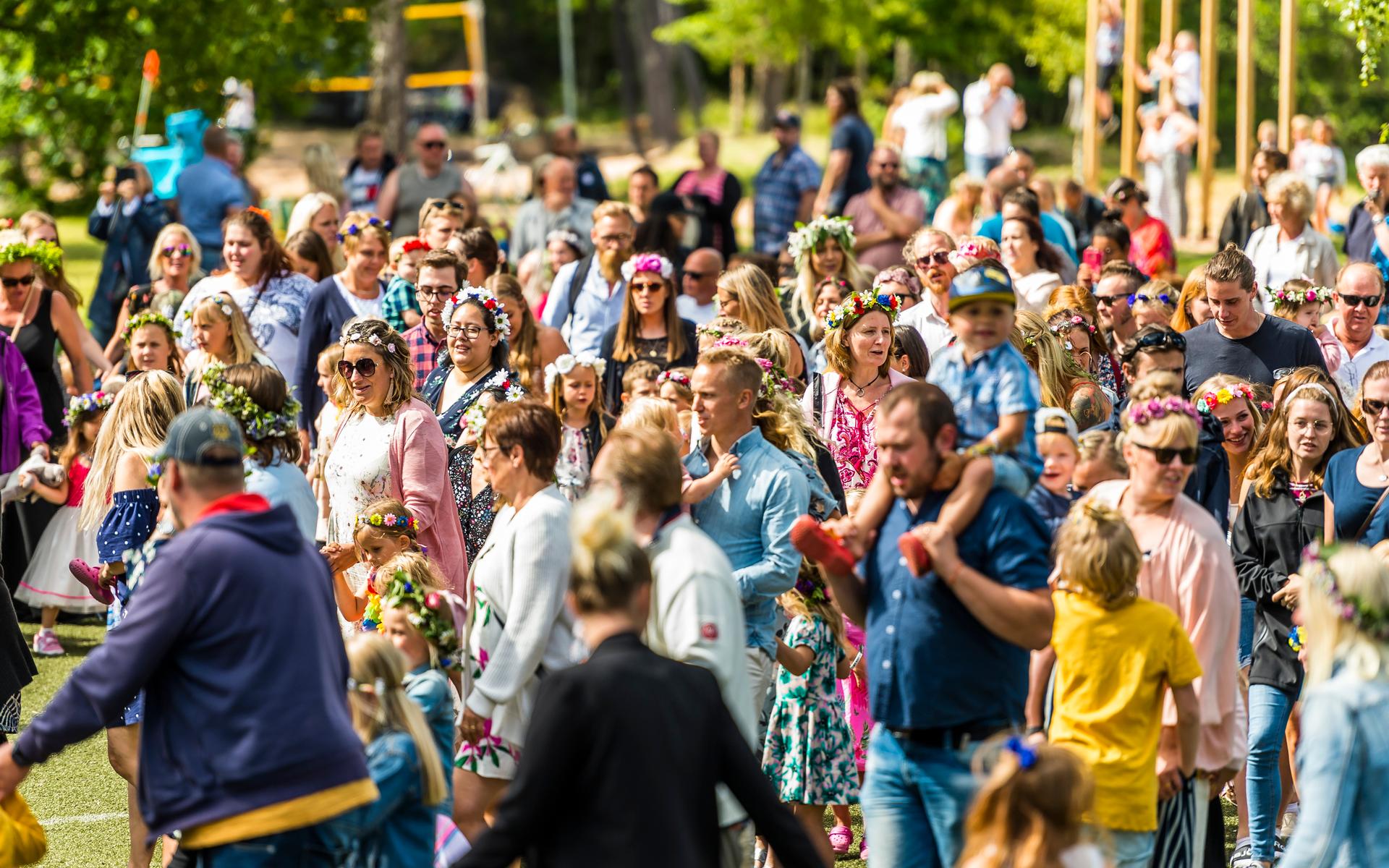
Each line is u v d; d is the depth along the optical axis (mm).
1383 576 14258
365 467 22938
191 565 14312
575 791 12797
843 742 20906
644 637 15352
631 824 12625
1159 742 17000
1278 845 22094
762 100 146125
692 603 14852
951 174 111938
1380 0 28672
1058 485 19422
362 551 21812
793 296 33281
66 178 71625
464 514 24984
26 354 33531
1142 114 67125
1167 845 17094
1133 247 44969
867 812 15492
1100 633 16297
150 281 40625
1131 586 16297
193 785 14328
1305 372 22703
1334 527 21266
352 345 22875
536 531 17531
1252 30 58844
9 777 14211
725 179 49969
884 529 15125
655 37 120062
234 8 65500
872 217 46906
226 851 14266
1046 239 39562
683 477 19031
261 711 14289
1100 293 29328
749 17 111875
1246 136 59250
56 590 31094
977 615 14258
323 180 51594
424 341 28688
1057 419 19531
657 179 50656
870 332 24844
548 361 29906
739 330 25328
